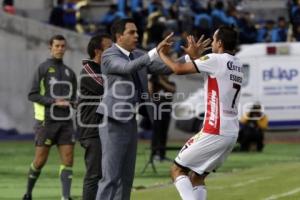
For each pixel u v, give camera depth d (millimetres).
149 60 23156
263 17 76500
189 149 24188
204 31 60812
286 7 75875
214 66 23844
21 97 63969
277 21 72500
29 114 63875
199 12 65500
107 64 23734
